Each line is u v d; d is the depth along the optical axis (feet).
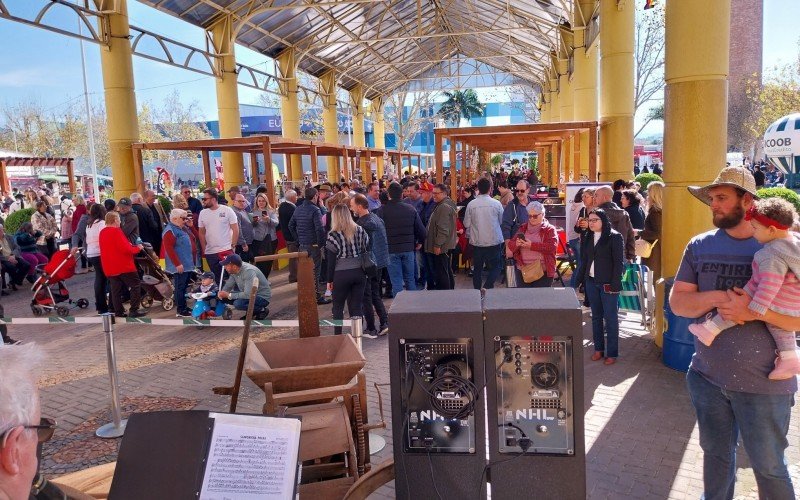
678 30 19.31
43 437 5.88
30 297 37.24
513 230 29.32
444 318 8.68
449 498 9.07
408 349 8.85
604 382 18.43
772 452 9.37
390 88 124.06
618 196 30.12
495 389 8.74
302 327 14.23
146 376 20.94
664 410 16.22
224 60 61.52
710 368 9.71
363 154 85.40
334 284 22.66
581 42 56.44
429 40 103.04
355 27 78.89
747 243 9.55
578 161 50.08
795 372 8.98
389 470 10.06
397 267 29.27
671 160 20.12
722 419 9.86
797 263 8.71
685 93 19.43
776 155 58.85
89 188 113.91
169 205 47.24
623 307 24.27
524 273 23.40
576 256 29.19
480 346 8.71
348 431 11.55
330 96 93.66
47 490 6.49
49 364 22.79
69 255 31.42
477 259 28.91
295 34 73.77
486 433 9.72
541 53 97.19
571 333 8.50
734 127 128.77
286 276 41.11
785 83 92.32
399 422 9.02
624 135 38.91
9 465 5.29
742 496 11.91
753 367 9.23
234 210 35.58
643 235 23.16
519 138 59.57
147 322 16.30
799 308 8.80
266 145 43.45
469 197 41.91
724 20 18.92
